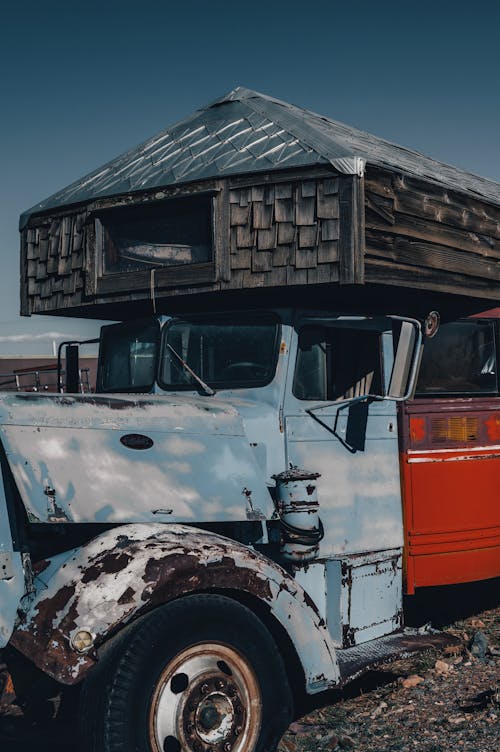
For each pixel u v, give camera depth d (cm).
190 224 473
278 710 365
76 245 518
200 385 473
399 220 466
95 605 329
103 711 322
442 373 594
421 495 515
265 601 370
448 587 727
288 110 529
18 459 347
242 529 432
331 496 464
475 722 427
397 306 552
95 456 368
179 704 339
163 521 369
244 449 413
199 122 539
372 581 486
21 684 359
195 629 344
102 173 538
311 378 462
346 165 433
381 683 502
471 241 525
